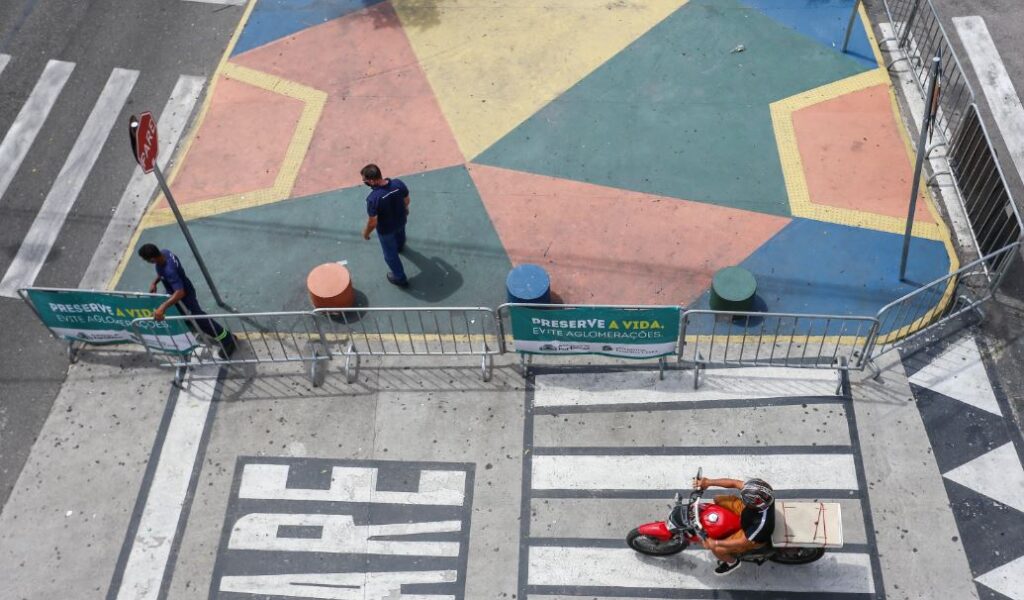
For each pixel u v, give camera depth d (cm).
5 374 1066
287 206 1215
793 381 1000
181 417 1016
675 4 1427
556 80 1335
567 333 970
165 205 1226
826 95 1290
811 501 841
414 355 1045
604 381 1012
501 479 951
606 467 953
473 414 998
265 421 1006
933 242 1114
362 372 1039
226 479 969
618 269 1120
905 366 1005
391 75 1355
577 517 923
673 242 1141
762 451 952
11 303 1141
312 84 1352
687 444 963
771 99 1291
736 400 990
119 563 920
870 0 1409
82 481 977
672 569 884
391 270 1102
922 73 1309
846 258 1111
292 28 1430
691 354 1030
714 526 796
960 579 862
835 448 949
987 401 976
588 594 877
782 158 1220
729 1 1425
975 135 1098
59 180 1263
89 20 1452
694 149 1240
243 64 1386
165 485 969
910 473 928
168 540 932
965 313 1047
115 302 980
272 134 1295
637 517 920
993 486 916
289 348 1073
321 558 914
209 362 1043
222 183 1246
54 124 1329
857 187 1180
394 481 956
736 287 1027
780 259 1116
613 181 1212
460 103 1315
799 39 1364
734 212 1166
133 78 1377
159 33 1433
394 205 1014
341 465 971
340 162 1257
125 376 1052
